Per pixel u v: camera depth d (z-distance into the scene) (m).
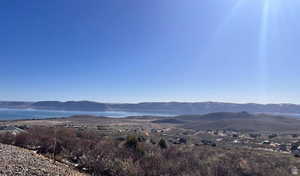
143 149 17.64
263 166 16.39
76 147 18.47
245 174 14.87
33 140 20.94
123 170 14.11
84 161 15.43
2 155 12.54
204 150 22.56
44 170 10.97
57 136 21.86
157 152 17.41
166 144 22.86
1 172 9.25
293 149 43.84
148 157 15.83
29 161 12.24
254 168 15.59
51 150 18.44
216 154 19.66
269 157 22.23
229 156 18.86
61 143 19.56
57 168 12.26
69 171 12.47
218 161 16.25
